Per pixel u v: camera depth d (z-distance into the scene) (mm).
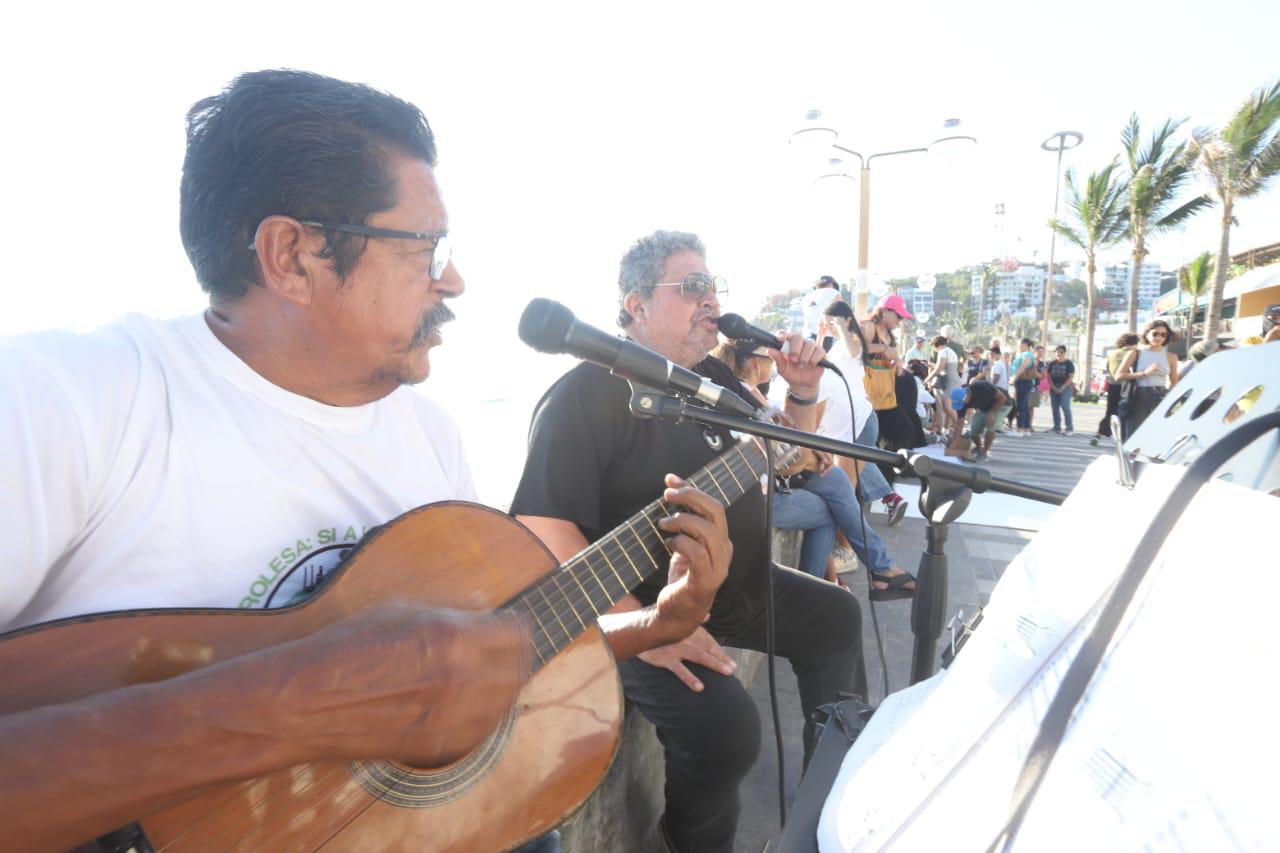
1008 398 8625
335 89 931
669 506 1423
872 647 3051
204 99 916
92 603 817
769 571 1627
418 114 1009
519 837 1023
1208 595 542
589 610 1201
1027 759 593
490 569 1126
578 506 1662
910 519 5035
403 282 973
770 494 1596
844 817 795
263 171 878
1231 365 840
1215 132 18016
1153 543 604
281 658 662
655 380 1359
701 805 1569
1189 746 495
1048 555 781
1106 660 590
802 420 2285
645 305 2016
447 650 743
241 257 912
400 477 1131
